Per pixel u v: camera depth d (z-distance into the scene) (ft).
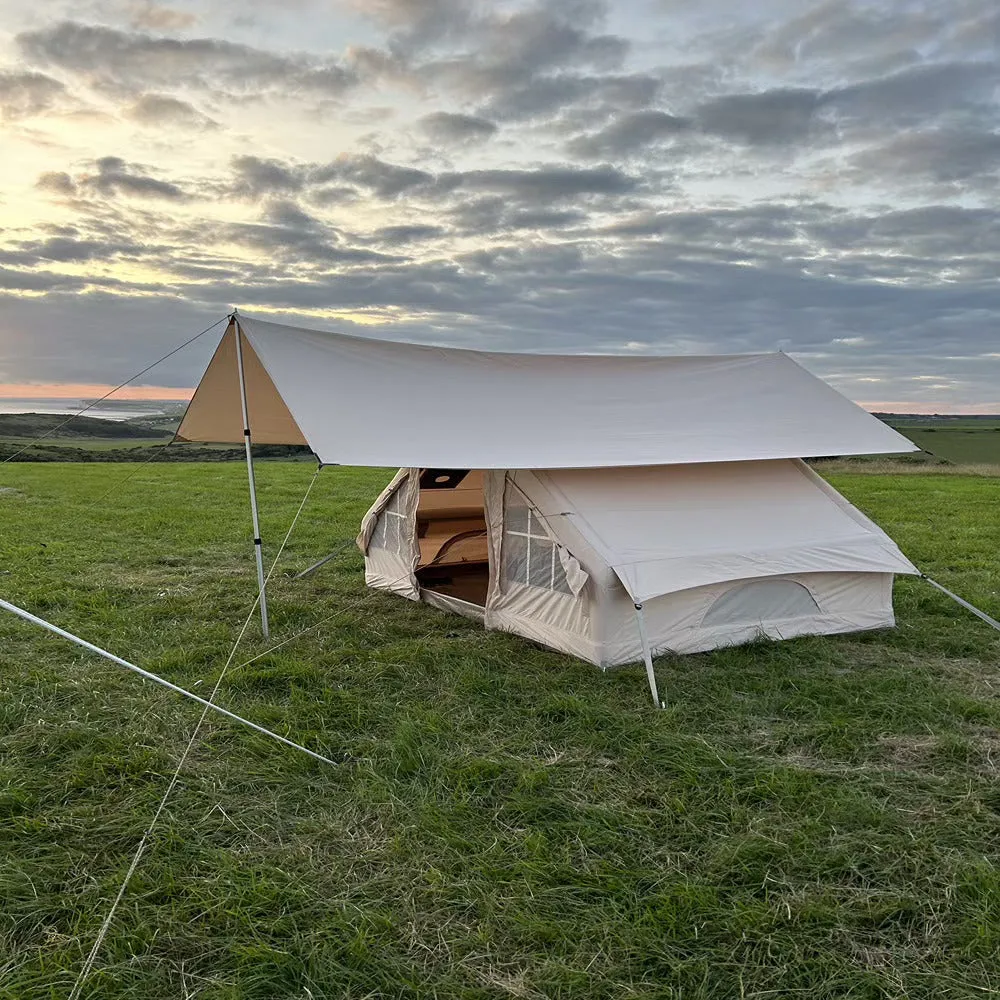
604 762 14.38
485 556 29.68
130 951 9.39
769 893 10.47
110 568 32.14
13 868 10.96
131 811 12.62
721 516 21.54
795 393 26.43
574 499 20.58
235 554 35.60
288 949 9.39
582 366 25.89
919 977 9.01
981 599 26.61
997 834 12.05
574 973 8.95
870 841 11.69
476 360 24.76
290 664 19.33
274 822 12.39
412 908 10.20
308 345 22.43
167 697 17.51
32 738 15.24
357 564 33.30
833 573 22.09
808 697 17.44
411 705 17.15
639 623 18.25
